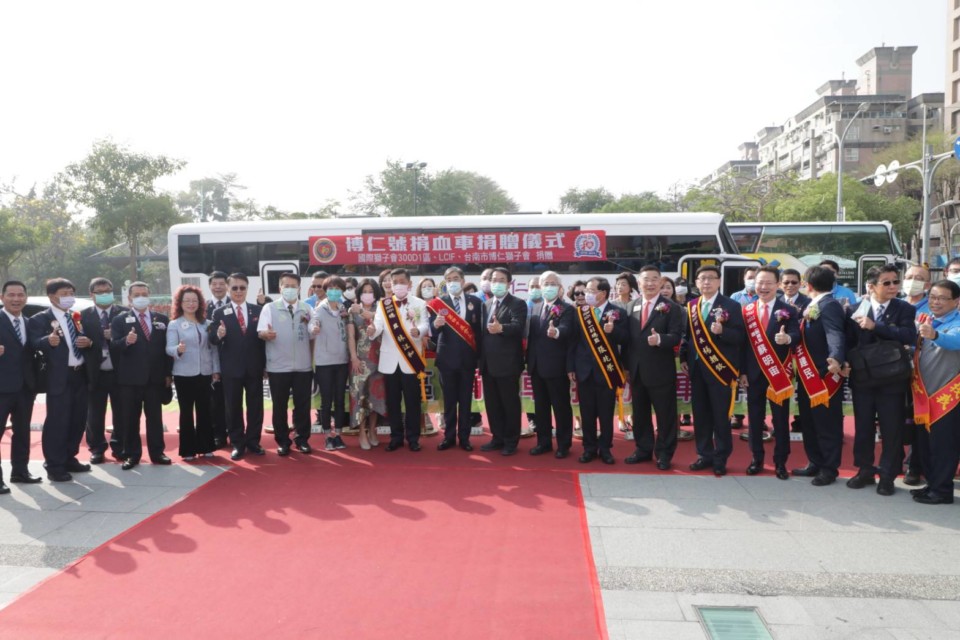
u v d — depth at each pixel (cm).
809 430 573
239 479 580
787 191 3525
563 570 386
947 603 344
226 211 6106
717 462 577
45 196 4109
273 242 1290
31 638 318
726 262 1197
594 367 605
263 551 419
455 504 505
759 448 580
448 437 675
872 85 6981
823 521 464
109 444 666
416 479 571
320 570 390
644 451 621
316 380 675
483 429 767
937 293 493
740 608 340
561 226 1242
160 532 454
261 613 339
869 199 3594
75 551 423
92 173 3036
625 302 632
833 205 3275
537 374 638
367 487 550
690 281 1205
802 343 548
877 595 353
